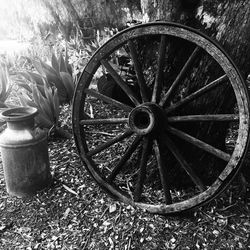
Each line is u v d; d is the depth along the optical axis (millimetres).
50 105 2453
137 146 1864
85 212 1801
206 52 1630
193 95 1574
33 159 1896
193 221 1675
